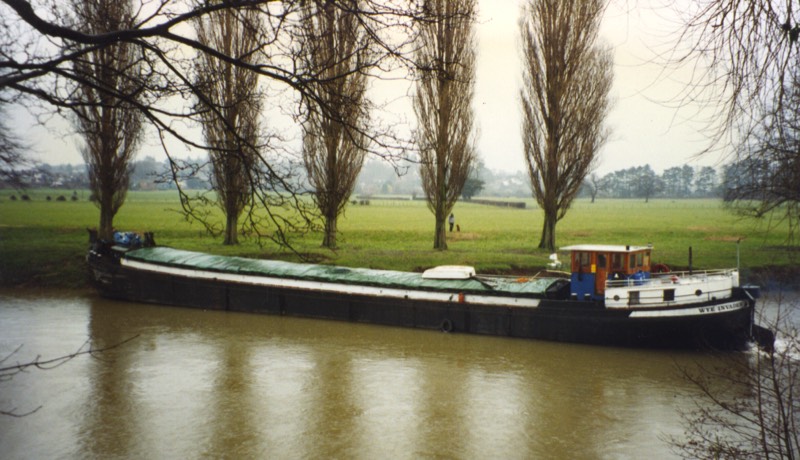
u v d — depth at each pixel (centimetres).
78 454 1355
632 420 1538
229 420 1549
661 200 17888
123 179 4097
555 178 4241
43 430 1481
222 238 4731
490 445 1407
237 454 1358
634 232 5953
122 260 3139
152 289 3027
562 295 2400
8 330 2470
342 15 705
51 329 2491
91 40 578
